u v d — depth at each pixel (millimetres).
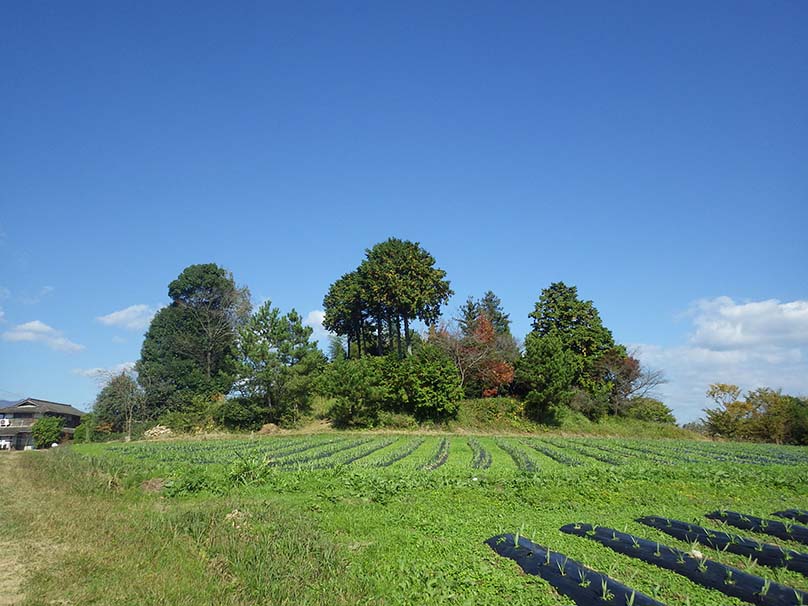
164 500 15430
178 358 56688
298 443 37312
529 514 13023
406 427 44906
